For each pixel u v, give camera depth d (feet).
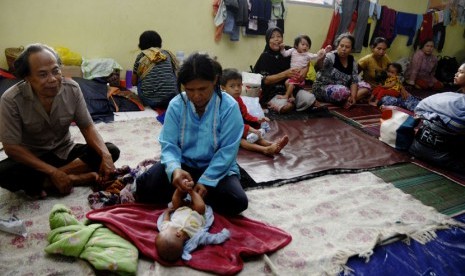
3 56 10.38
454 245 5.15
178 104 4.89
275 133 9.00
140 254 4.25
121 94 10.36
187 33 12.96
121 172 5.83
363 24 16.20
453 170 7.61
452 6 18.71
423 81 16.94
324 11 15.66
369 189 6.49
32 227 4.71
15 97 4.79
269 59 11.12
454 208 6.16
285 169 6.98
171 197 5.22
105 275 3.94
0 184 5.07
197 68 4.13
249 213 5.41
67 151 5.80
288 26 15.10
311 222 5.34
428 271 4.61
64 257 4.16
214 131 4.83
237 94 8.23
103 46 11.71
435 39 18.78
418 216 5.75
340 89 11.59
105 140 7.72
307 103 10.75
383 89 12.80
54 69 4.57
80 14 10.96
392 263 4.67
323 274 4.31
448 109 7.47
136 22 11.91
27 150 5.10
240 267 4.18
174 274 4.03
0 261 4.07
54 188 5.55
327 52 11.96
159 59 9.90
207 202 5.19
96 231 4.33
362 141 8.91
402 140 8.45
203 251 4.34
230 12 13.02
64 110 5.24
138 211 4.85
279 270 4.29
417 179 7.15
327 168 7.11
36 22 10.44
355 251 4.69
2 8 9.88
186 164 5.23
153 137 8.14
